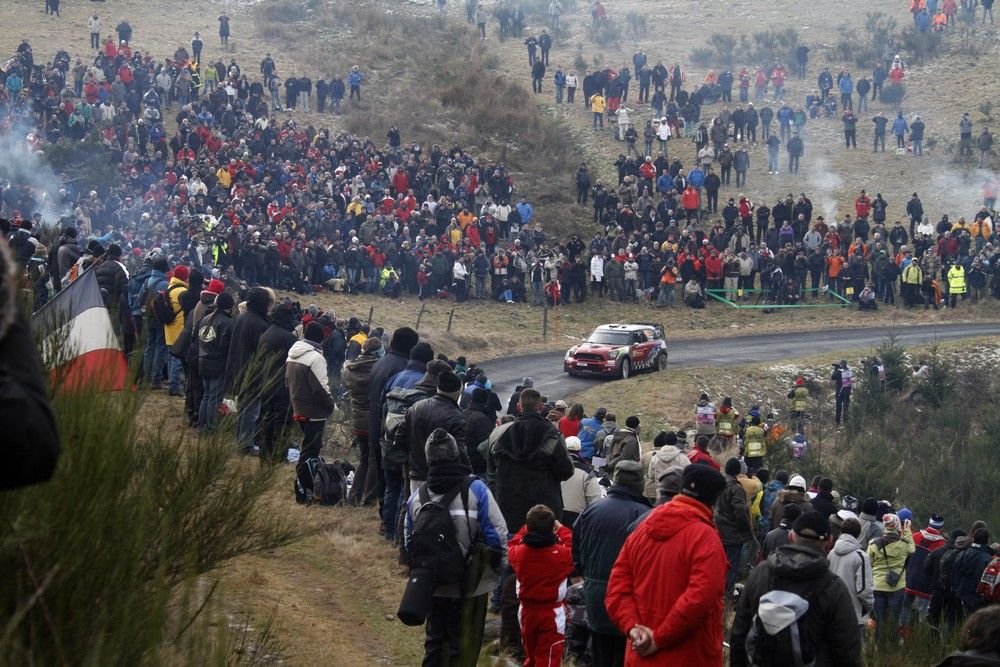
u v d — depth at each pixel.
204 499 23.92
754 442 102.75
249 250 144.50
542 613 29.70
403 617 26.50
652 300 182.00
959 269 180.88
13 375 8.52
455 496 27.48
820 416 136.75
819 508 50.81
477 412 41.31
